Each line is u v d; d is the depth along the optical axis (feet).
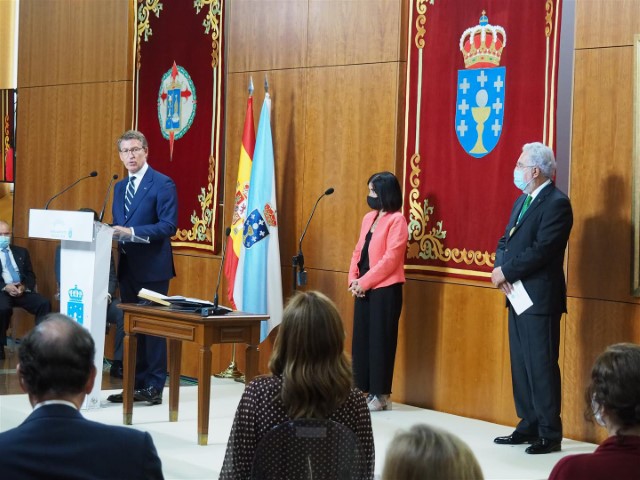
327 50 21.62
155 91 25.67
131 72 26.40
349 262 21.17
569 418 17.51
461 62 19.39
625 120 16.69
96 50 27.27
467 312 19.26
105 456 6.59
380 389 19.42
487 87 18.98
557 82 17.89
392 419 18.69
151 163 25.82
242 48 23.43
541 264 16.02
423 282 19.97
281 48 22.58
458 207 19.43
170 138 25.26
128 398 17.31
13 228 30.30
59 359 6.73
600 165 17.02
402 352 20.30
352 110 21.16
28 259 27.35
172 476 14.97
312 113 21.91
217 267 24.02
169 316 16.33
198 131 24.50
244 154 22.58
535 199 16.39
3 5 32.04
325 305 8.52
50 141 28.76
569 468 6.83
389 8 20.48
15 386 21.52
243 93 23.44
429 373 19.88
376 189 19.51
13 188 30.78
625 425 7.06
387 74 20.53
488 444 16.69
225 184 23.86
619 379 7.07
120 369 23.53
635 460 6.81
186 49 24.81
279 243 22.54
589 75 17.17
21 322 29.81
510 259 16.40
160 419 17.99
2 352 25.95
